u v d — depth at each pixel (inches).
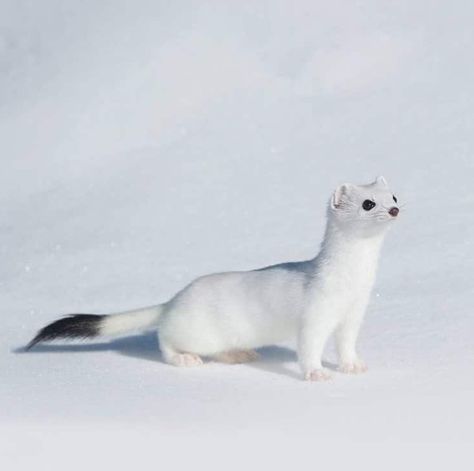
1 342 475.5
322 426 315.0
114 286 562.3
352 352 400.5
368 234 389.7
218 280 418.3
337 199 391.5
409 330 442.0
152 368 414.0
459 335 427.5
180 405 347.6
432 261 542.3
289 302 397.7
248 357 424.2
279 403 347.9
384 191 390.9
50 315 528.7
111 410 341.4
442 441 297.3
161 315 429.7
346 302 392.5
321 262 394.6
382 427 312.2
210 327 413.7
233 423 320.2
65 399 360.8
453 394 345.4
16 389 380.2
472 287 498.6
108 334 437.7
